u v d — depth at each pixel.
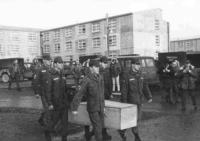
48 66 7.98
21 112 11.62
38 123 9.55
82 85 6.52
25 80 30.73
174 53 21.03
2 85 26.67
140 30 40.81
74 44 46.94
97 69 6.61
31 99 16.95
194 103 12.65
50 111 7.63
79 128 9.02
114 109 6.54
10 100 16.52
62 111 7.41
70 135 8.33
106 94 9.24
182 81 12.51
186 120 10.27
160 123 9.80
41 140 7.76
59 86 7.39
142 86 7.55
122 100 7.50
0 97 18.02
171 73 14.41
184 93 12.48
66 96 7.41
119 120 6.47
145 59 18.34
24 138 7.93
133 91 7.42
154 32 42.50
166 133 8.45
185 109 12.47
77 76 17.70
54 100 7.38
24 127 9.02
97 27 43.38
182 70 12.54
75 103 6.53
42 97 7.85
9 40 50.25
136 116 6.86
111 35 41.94
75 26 46.62
